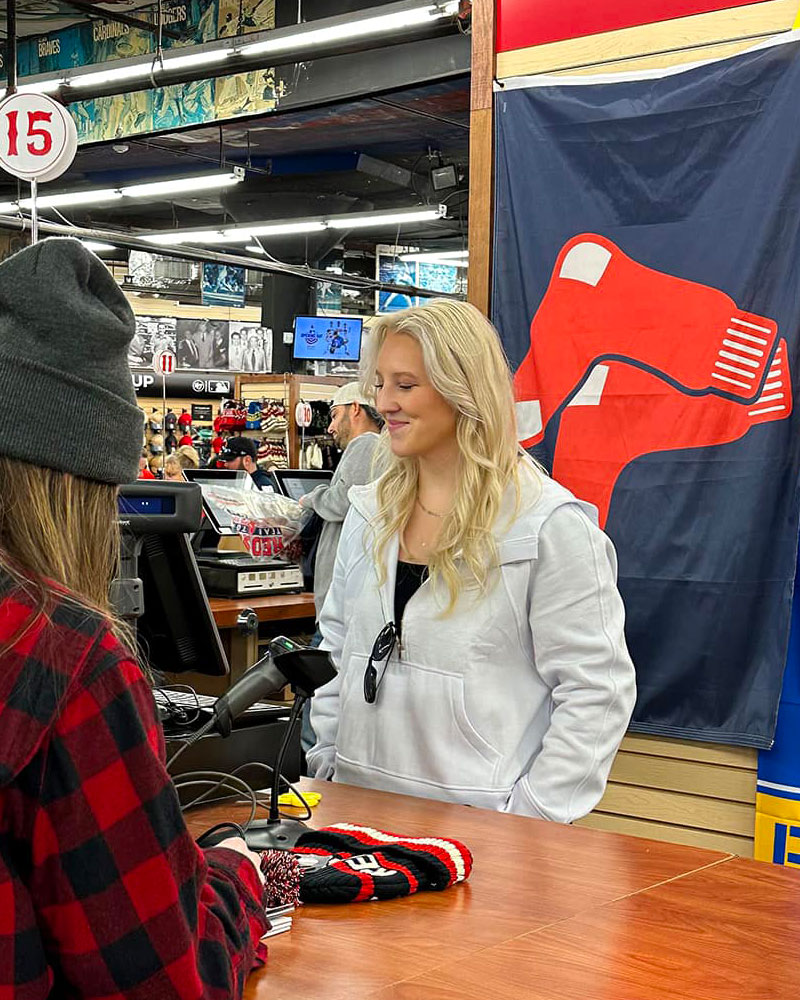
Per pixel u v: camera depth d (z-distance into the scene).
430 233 17.22
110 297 0.97
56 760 0.83
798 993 1.22
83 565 0.92
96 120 10.80
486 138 3.42
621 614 2.27
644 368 3.13
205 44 7.95
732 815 3.02
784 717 2.92
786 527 2.91
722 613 3.00
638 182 3.14
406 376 2.24
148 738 0.88
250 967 1.08
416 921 1.42
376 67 8.70
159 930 0.86
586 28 3.25
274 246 16.69
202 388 17.16
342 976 1.25
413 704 2.23
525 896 1.52
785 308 2.91
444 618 2.23
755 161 2.96
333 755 2.45
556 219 3.29
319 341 17.28
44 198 11.97
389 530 2.34
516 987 1.23
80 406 0.90
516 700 2.24
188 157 13.65
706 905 1.48
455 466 2.30
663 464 3.09
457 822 1.87
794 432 2.90
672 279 3.09
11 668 0.82
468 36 7.69
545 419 3.30
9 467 0.88
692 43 3.07
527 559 2.20
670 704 3.08
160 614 1.93
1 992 0.80
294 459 12.17
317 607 4.51
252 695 1.71
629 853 1.71
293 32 7.47
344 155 13.26
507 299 3.39
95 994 0.84
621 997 1.20
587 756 2.15
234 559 4.81
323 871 1.50
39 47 11.77
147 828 0.86
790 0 2.92
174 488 1.84
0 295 0.90
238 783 1.94
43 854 0.83
